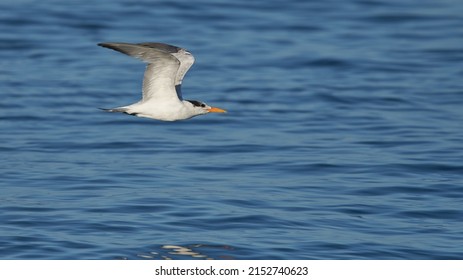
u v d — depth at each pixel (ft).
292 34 96.17
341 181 55.47
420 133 67.26
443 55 90.43
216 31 96.68
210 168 57.93
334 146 63.52
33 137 65.00
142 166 58.08
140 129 67.26
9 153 61.00
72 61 86.07
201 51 89.51
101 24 97.55
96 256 43.11
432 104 75.61
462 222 49.19
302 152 61.87
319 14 104.32
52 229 46.44
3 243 44.45
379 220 49.01
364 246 45.03
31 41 91.45
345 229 47.39
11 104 72.84
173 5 105.29
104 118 69.92
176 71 42.93
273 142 64.34
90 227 46.73
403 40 95.45
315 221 48.32
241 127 68.18
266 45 91.97
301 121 70.13
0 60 85.92
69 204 50.24
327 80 81.71
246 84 79.87
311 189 53.78
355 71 84.69
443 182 55.67
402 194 53.42
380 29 99.30
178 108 44.50
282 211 49.70
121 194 52.08
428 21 102.58
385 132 67.56
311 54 88.99
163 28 97.04
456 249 45.11
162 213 48.91
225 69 84.28
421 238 46.55
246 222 47.85
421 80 82.48
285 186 54.34
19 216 48.24
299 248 44.45
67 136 65.26
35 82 79.25
